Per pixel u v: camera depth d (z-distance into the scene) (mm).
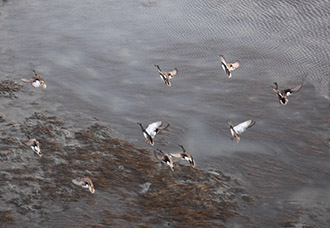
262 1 45969
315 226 23141
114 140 29891
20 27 45406
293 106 33062
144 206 24469
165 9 46844
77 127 31188
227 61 38344
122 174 26734
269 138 30203
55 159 27797
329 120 31438
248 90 35094
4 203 24547
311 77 35594
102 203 24688
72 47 41750
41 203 24625
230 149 29312
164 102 34375
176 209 24188
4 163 27344
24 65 39062
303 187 26062
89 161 27750
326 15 42438
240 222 23391
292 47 39156
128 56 40219
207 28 43000
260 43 40156
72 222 23469
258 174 27062
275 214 24000
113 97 35062
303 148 29203
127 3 48781
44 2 50406
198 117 32594
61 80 36969
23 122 31375
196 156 28594
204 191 25391
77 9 48406
